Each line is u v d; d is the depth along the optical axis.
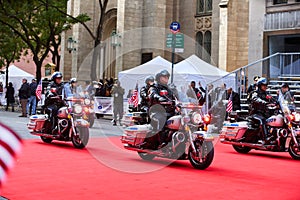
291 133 11.20
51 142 12.92
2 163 2.44
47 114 12.66
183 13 35.25
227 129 12.27
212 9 31.97
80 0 39.09
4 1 29.36
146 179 7.85
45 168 8.61
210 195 6.71
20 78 38.03
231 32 29.41
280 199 6.55
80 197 6.32
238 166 9.73
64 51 40.38
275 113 11.88
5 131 2.45
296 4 23.70
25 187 6.87
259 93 11.91
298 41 24.00
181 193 6.80
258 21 25.16
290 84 21.92
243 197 6.62
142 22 34.75
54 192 6.59
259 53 25.03
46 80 33.78
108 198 6.30
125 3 34.31
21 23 30.88
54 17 29.27
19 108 35.38
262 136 11.62
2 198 6.04
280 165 10.13
